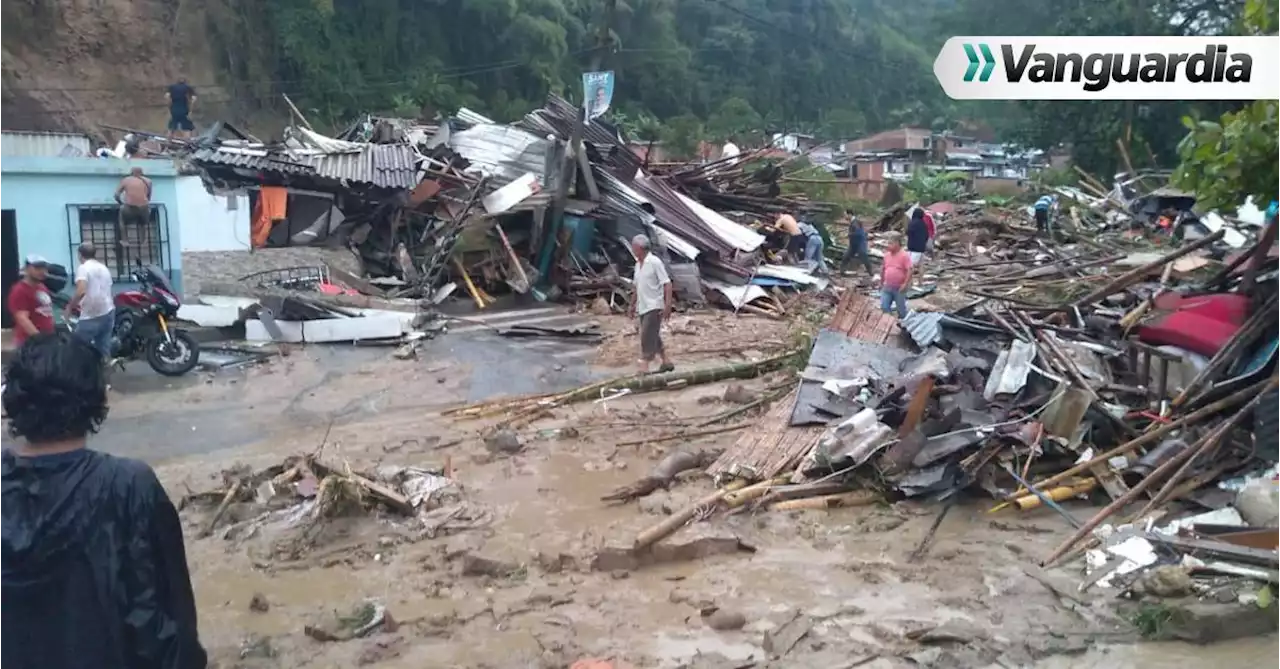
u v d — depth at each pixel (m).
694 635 5.52
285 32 48.00
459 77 56.09
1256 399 7.54
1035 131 46.62
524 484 8.39
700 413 10.72
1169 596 5.74
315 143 22.36
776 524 7.24
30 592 2.63
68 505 2.66
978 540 6.90
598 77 22.12
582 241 19.64
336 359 13.91
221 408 11.34
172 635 2.77
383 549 6.92
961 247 28.06
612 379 12.12
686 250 19.42
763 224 23.50
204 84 45.22
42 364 2.69
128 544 2.71
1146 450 7.95
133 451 9.61
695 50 74.38
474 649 5.41
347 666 5.24
